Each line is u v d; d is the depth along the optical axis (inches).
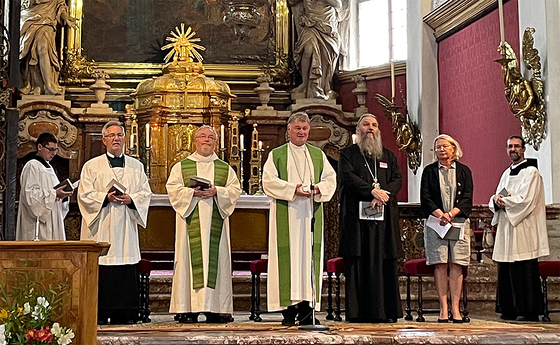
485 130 465.7
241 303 402.0
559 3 402.3
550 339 263.0
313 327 281.3
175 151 531.2
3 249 210.1
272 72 585.0
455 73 499.8
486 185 464.4
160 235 433.1
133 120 534.3
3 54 261.1
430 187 325.1
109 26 581.6
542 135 405.4
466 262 318.0
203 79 540.4
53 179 352.8
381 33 593.0
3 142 256.5
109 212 318.3
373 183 316.8
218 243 323.0
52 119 542.6
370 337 258.2
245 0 583.2
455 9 489.4
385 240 317.7
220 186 330.0
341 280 399.9
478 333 269.9
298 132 312.5
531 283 339.9
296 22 578.9
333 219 512.1
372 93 569.9
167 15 586.9
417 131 519.8
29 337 197.9
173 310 319.9
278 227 305.9
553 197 396.5
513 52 410.9
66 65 570.9
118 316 316.2
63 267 211.2
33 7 554.3
